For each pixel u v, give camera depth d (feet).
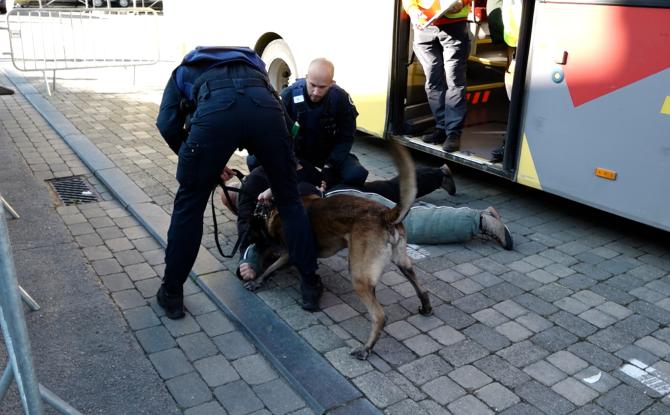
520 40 14.94
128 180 18.24
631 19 12.84
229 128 10.25
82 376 9.75
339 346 10.68
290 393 9.56
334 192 14.10
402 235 10.87
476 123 21.03
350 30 19.72
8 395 9.21
